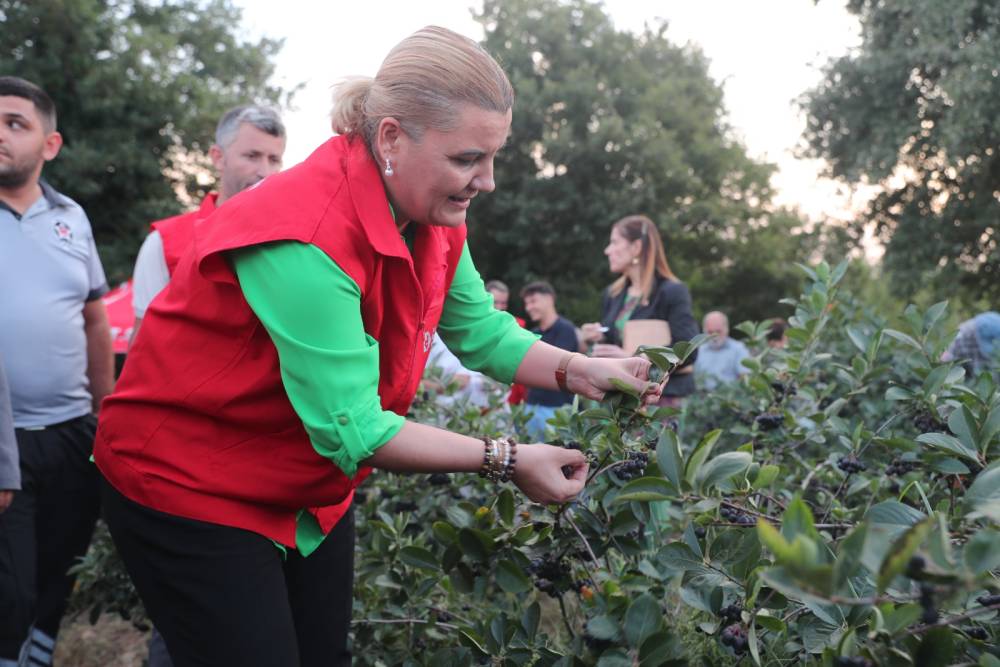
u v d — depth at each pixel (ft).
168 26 69.15
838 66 47.29
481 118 4.78
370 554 8.18
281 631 5.45
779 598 4.96
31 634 9.65
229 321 5.18
